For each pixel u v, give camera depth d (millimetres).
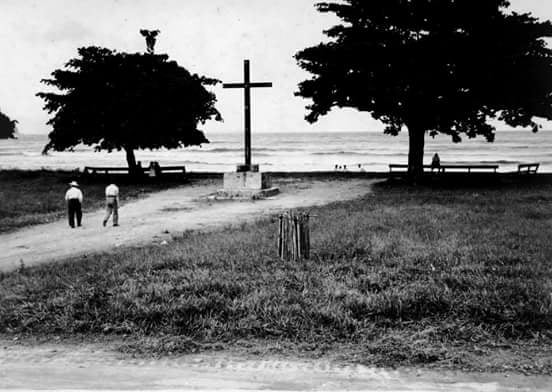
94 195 28578
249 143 27328
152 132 36469
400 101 30625
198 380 5723
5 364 6301
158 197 28031
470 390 5391
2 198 27281
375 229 14180
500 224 14727
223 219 19594
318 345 6707
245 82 26297
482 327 7059
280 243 10641
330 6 32531
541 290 8023
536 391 5352
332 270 9727
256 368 6059
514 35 29125
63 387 5555
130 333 7285
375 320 7352
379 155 92562
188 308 7762
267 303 7816
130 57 37812
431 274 9195
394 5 30688
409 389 5426
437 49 28938
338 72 31375
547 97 30078
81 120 36594
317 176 38875
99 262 11305
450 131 32375
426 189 28172
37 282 9602
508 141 157625
